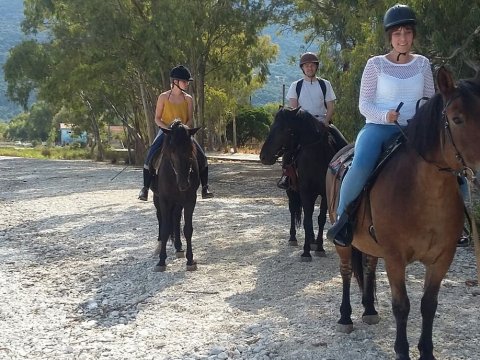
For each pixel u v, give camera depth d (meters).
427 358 4.54
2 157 43.94
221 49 31.81
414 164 4.27
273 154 8.34
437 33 10.08
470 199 4.43
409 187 4.26
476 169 3.67
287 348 5.20
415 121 4.26
